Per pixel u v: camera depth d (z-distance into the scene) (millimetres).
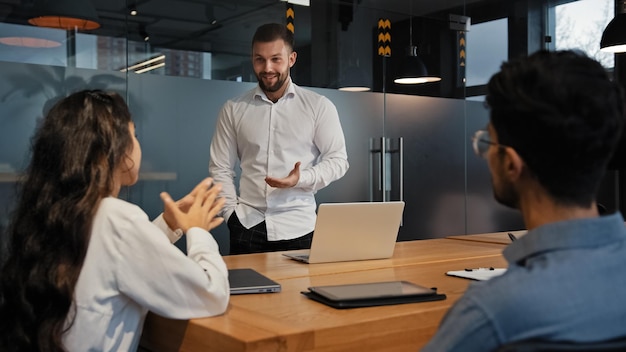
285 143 3512
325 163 3416
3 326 1553
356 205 2539
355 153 4953
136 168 1709
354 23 4969
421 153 5254
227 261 2658
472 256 2779
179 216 1765
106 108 1616
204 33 4398
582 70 895
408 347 1655
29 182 1589
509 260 973
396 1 5148
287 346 1462
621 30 3988
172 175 4270
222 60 4461
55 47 3941
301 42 4746
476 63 5488
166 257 1548
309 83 4777
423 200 5254
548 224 925
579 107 876
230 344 1457
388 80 5105
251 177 3547
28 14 3863
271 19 4645
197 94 4371
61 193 1557
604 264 875
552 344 799
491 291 868
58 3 3947
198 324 1573
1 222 3740
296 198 3486
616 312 859
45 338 1505
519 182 975
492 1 5559
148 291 1556
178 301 1582
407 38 5188
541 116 889
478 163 5535
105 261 1543
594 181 926
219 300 1640
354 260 2652
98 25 4055
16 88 3832
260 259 2715
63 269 1521
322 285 2115
